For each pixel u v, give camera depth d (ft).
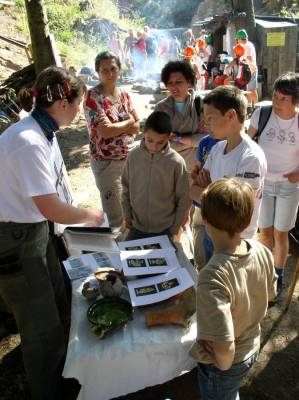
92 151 12.05
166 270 8.35
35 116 6.85
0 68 39.22
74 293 8.17
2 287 7.11
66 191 8.11
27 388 8.68
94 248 9.05
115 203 12.34
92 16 73.61
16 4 60.18
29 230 6.91
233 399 6.31
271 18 40.09
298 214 13.70
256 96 27.68
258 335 5.97
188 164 11.03
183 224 9.69
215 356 5.17
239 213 5.14
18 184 6.61
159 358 7.25
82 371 7.06
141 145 9.36
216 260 5.28
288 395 8.48
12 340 9.90
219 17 37.65
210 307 4.99
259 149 7.59
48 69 6.89
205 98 7.54
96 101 11.39
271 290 5.89
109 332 7.31
